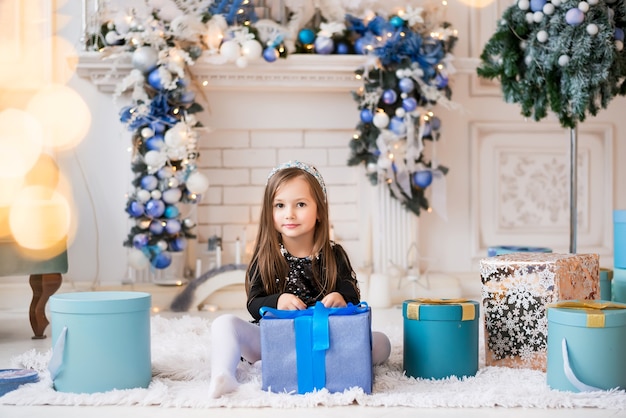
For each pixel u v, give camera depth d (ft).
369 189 13.44
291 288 6.75
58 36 12.79
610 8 9.94
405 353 6.70
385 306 12.19
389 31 12.64
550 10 9.77
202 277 12.09
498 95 14.10
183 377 6.62
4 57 12.69
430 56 12.59
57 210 9.22
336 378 5.89
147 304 6.27
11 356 8.03
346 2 12.99
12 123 12.69
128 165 12.84
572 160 10.67
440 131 13.70
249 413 5.47
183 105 12.20
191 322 9.70
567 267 6.99
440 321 6.52
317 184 6.82
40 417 5.40
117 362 6.02
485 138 14.11
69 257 12.83
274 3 13.17
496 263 7.11
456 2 13.91
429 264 13.91
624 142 14.43
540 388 6.07
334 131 13.64
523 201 14.24
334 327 5.92
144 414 5.48
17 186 10.71
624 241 8.50
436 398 5.69
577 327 5.92
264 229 6.82
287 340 5.94
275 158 13.55
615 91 10.20
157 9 12.23
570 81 9.77
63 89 12.80
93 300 6.01
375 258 13.33
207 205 13.43
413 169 12.66
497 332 7.11
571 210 10.71
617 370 5.95
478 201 14.08
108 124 12.90
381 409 5.57
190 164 12.01
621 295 8.54
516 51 10.32
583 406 5.62
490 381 6.37
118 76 12.48
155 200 11.77
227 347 6.13
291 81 12.93
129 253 12.01
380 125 12.32
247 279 6.91
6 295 12.41
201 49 12.23
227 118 13.38
